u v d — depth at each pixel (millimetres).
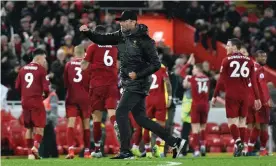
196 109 53312
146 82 33625
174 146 33906
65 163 33875
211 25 75750
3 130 56438
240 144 44312
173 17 75938
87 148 46438
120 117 33375
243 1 81438
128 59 33531
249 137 48344
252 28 76125
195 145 53219
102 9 76875
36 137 45094
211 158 40031
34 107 45031
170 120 51562
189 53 75875
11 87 63219
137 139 46875
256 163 33281
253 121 48000
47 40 68062
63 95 62156
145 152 47281
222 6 78062
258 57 48156
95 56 43719
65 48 67062
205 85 53438
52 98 53312
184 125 54750
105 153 58531
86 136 46344
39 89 45188
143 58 33625
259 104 44812
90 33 33812
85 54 43844
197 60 75688
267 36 74125
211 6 78125
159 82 46938
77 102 45969
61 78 62250
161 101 46875
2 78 63531
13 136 56594
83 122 46438
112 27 69625
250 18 81250
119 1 77500
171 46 76000
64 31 69688
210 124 62812
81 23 70562
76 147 56625
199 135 54125
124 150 33969
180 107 61250
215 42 75000
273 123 51500
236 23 76188
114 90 43969
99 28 43281
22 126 56906
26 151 56688
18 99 62812
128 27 33469
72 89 45969
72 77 45906
